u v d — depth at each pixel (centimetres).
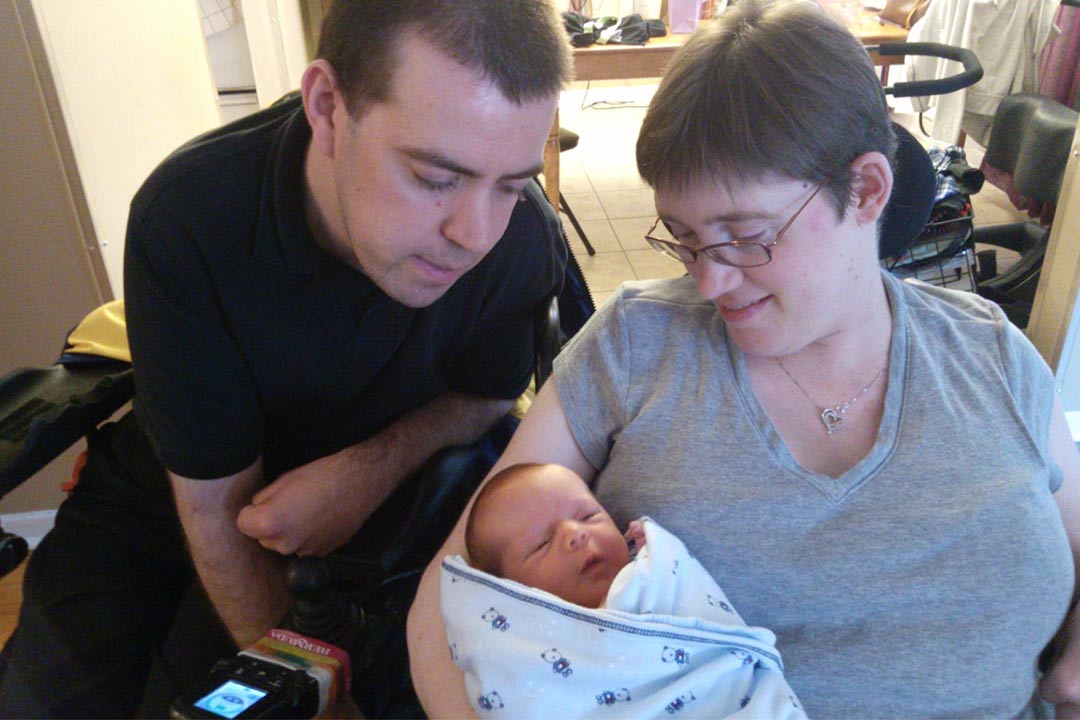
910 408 98
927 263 260
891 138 92
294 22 328
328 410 136
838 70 85
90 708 122
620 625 89
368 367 130
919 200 149
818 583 97
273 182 112
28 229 186
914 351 100
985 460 96
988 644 95
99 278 194
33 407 126
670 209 93
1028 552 94
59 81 175
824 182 87
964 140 404
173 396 120
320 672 97
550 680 89
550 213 137
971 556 95
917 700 97
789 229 88
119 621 132
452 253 101
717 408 104
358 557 108
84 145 186
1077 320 207
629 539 103
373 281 118
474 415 146
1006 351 101
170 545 143
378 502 129
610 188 453
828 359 101
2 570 103
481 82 87
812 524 97
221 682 95
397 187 95
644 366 109
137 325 118
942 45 244
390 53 88
